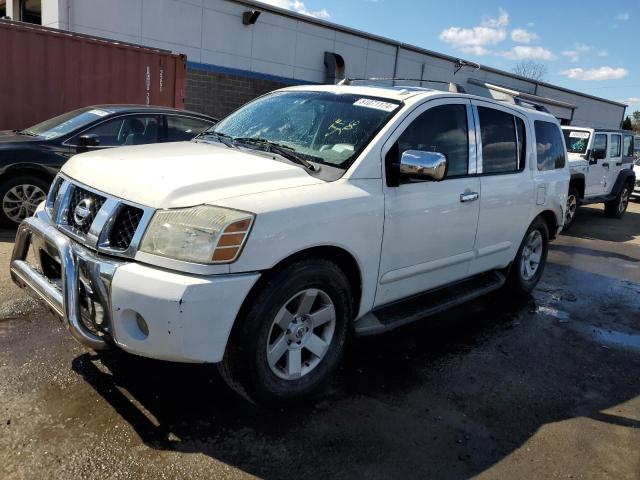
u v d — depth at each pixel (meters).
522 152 5.19
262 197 2.96
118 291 2.71
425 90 4.25
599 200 12.05
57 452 2.69
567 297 6.20
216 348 2.76
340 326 3.46
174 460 2.72
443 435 3.16
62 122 7.36
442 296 4.50
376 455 2.91
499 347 4.53
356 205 3.33
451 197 4.13
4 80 9.09
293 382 3.24
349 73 19.38
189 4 14.87
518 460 2.99
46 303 3.19
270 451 2.86
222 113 16.25
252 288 2.92
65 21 12.89
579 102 33.56
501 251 5.04
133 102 10.52
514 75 27.31
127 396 3.22
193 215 2.76
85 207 3.07
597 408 3.65
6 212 6.77
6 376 3.33
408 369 3.94
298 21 17.45
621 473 2.96
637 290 6.83
